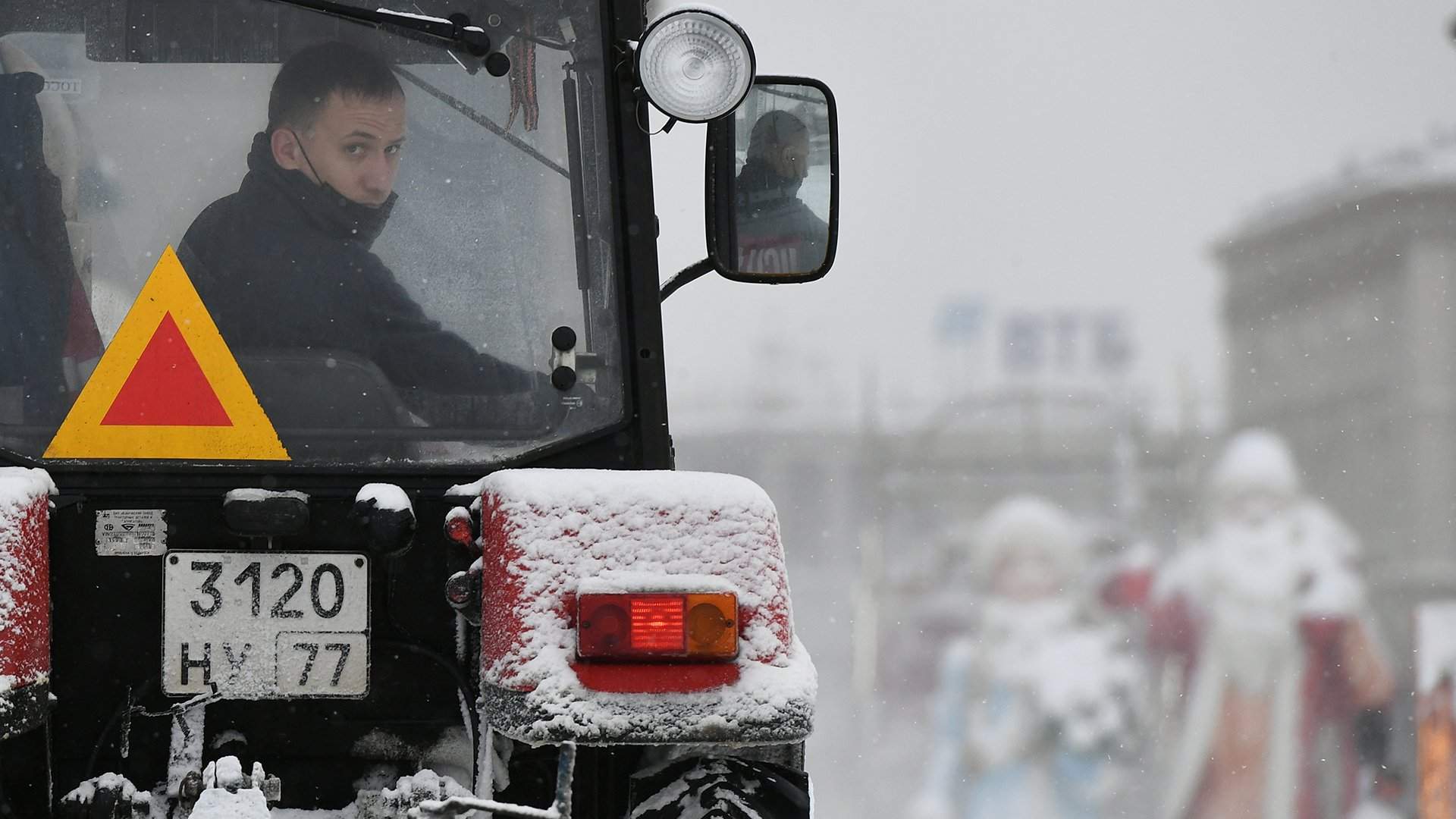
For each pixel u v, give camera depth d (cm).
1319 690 3738
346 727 1165
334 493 1180
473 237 1212
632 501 1055
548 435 1209
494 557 1060
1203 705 3750
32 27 1191
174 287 1188
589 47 1227
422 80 1216
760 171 1184
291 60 1206
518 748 1177
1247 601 3931
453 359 1205
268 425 1184
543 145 1221
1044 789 3709
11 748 1141
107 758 1148
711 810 1096
